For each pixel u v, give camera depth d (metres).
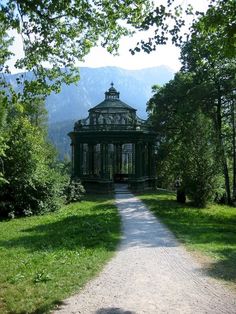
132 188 37.41
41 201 27.02
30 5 9.56
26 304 8.55
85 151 40.03
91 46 12.42
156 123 42.28
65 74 12.39
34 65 11.81
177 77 42.12
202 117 31.28
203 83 37.16
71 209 28.09
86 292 9.30
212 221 23.09
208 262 12.27
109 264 12.02
